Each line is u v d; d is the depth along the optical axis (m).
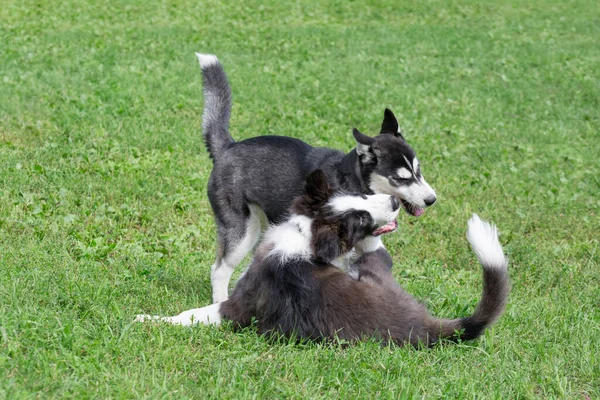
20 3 23.19
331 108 14.64
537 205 10.73
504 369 5.78
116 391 4.91
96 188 9.87
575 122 15.19
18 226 8.43
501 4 27.42
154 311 6.72
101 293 6.66
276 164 7.25
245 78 16.39
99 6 23.72
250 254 8.34
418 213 7.68
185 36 20.53
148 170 10.69
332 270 6.14
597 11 26.89
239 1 25.69
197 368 5.43
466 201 10.75
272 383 5.22
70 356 5.21
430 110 15.20
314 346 5.90
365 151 7.37
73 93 14.16
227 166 7.39
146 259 8.02
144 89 14.80
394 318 5.99
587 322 6.90
